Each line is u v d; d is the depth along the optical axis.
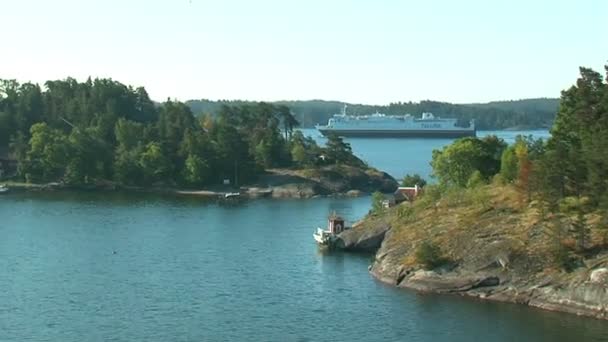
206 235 182.12
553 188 129.50
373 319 107.94
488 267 121.06
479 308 112.62
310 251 160.62
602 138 126.12
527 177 137.62
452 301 116.62
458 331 102.12
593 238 118.44
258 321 107.56
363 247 160.12
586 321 105.56
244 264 146.25
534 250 120.31
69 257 152.25
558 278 113.62
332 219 172.38
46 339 99.31
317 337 100.31
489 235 127.88
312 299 118.88
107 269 141.25
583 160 128.62
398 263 132.00
